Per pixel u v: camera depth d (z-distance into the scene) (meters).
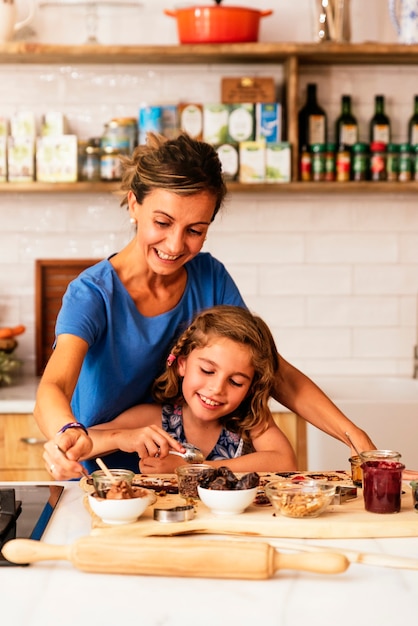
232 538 1.51
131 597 1.24
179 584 1.30
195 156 1.89
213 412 2.08
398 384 3.56
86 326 1.96
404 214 3.62
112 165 3.33
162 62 3.49
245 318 2.10
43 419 1.70
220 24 3.25
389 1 3.41
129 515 1.50
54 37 3.49
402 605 1.22
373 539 1.53
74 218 3.58
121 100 3.55
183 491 1.69
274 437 2.18
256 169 3.34
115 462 2.17
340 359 3.65
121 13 3.50
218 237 3.60
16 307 3.60
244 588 1.28
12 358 3.40
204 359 2.06
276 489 1.60
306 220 3.61
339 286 3.63
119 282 2.09
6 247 3.58
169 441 1.87
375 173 3.39
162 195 1.88
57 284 3.58
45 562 1.39
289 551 1.42
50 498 1.76
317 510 1.57
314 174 3.37
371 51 3.30
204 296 2.27
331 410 2.11
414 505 1.64
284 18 3.54
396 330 3.65
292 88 3.34
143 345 2.12
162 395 2.22
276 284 3.62
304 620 1.16
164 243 1.92
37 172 3.35
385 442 3.08
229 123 3.37
